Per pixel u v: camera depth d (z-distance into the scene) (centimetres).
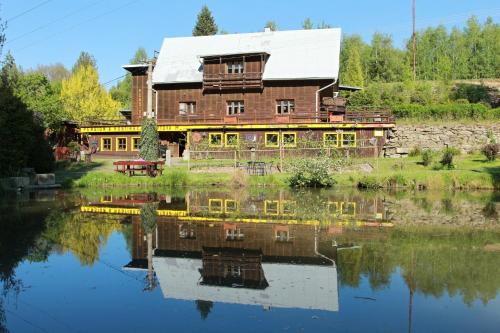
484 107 4028
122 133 4012
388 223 1482
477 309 731
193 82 3922
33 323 689
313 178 2645
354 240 1223
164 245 1180
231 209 1814
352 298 784
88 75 5972
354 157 3378
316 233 1319
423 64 7769
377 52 7188
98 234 1320
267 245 1172
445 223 1478
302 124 3544
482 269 941
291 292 818
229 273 936
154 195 2334
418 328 661
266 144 3653
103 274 937
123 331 658
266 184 2709
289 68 3791
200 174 2923
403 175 2633
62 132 4212
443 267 955
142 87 4166
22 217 1612
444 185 2577
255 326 672
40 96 4422
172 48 4306
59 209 1814
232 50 4088
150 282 884
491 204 1941
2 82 2727
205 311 733
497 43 7675
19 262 1026
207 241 1223
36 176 2716
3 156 2591
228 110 3909
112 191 2536
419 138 3872
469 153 3512
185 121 3966
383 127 3544
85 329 667
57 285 869
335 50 3875
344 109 3800
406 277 891
